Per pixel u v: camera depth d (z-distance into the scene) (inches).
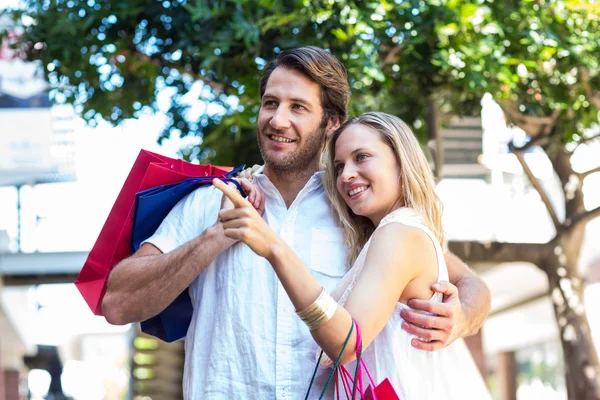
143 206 117.6
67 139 415.8
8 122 410.0
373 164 109.9
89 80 286.2
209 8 252.8
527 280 538.3
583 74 270.8
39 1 278.8
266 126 117.4
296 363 110.2
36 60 283.6
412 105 293.0
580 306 292.8
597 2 260.8
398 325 105.9
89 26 276.5
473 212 462.0
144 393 457.1
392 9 243.1
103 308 113.7
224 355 111.3
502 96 257.1
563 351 294.0
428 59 250.4
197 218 118.5
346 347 95.2
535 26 255.1
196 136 305.6
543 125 289.6
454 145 376.5
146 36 279.0
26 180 426.9
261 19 233.3
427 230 106.9
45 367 893.2
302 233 116.8
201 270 110.5
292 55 117.0
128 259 113.9
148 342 455.5
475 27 249.8
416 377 105.3
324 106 118.3
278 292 112.0
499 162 405.7
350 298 99.7
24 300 629.9
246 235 92.1
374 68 234.5
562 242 298.0
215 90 295.7
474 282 122.1
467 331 114.1
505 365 800.3
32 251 426.9
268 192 119.1
